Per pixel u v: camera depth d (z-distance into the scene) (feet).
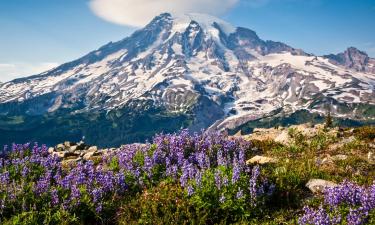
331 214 33.12
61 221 36.73
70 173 44.93
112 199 40.96
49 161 53.01
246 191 38.75
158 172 47.06
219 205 37.40
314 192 42.22
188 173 42.42
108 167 52.75
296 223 35.17
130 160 49.70
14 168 51.42
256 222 36.32
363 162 52.90
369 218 32.50
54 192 39.60
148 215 37.65
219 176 38.78
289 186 41.91
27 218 36.55
